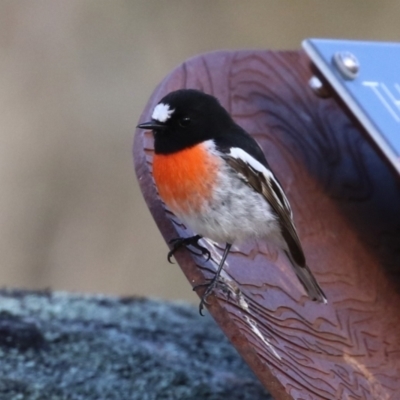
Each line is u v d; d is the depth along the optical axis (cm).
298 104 1053
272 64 1067
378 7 2016
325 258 927
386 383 813
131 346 1114
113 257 1900
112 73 1995
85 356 1060
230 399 1009
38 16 1995
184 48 2011
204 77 979
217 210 812
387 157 906
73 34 1998
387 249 969
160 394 992
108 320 1211
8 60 1962
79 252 1895
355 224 981
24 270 1869
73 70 1988
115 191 1939
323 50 993
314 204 976
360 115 937
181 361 1099
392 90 987
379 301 918
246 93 1013
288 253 858
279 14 2027
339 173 1021
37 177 1919
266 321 780
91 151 1953
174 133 810
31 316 1175
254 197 827
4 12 1981
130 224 1925
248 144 838
